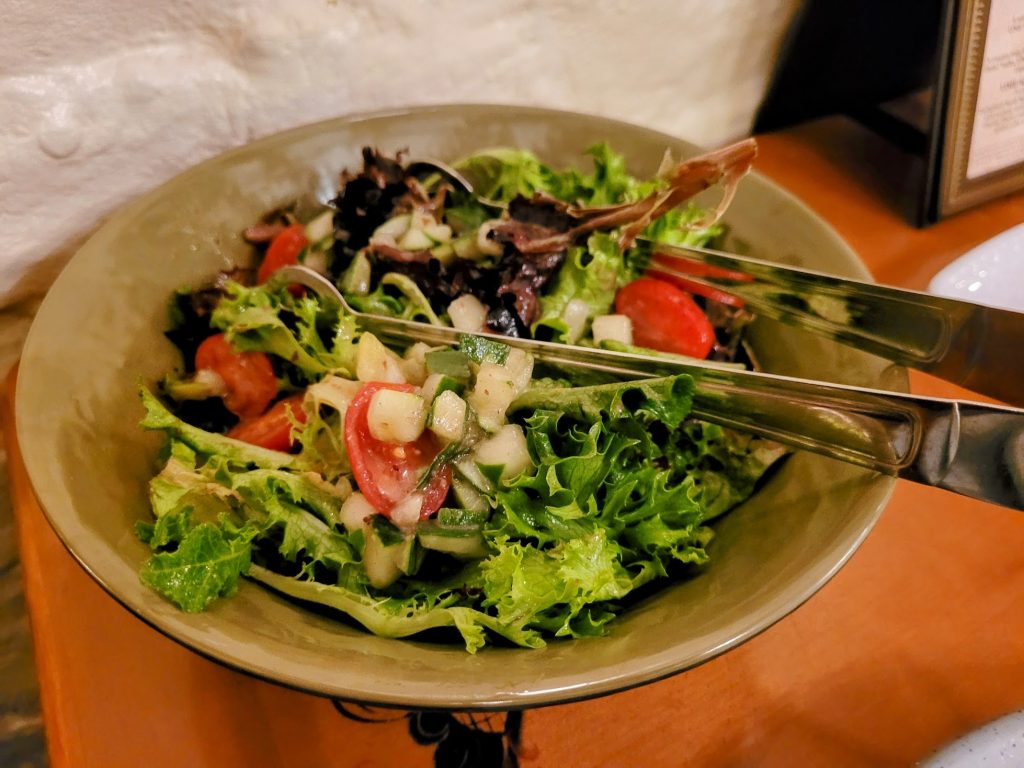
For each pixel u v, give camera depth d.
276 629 0.16
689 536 0.20
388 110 0.28
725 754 0.19
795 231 0.25
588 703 0.20
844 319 0.22
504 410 0.20
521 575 0.17
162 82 0.25
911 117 0.41
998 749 0.18
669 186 0.23
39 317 0.20
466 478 0.19
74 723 0.18
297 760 0.18
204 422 0.23
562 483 0.19
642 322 0.25
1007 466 0.16
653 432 0.22
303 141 0.26
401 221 0.26
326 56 0.27
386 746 0.19
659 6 0.33
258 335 0.23
